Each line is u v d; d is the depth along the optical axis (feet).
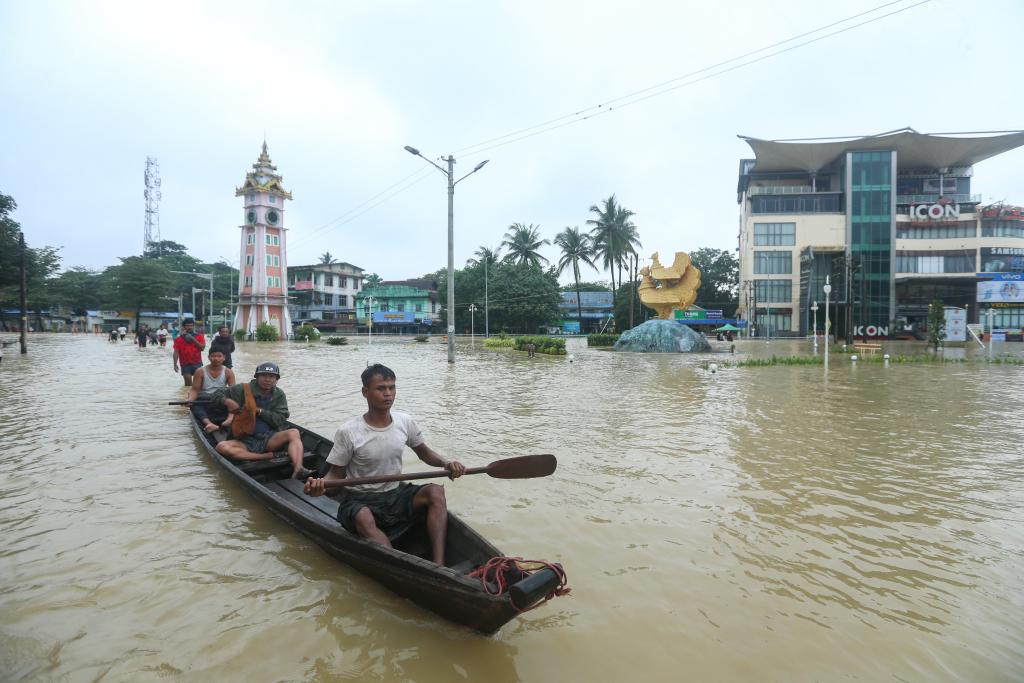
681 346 99.14
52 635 9.71
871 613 10.50
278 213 172.86
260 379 19.72
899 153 167.53
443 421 28.12
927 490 17.31
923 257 165.58
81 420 27.55
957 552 13.04
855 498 16.56
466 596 9.36
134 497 16.35
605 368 62.54
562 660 9.16
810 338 161.68
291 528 14.15
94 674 8.73
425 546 12.26
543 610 10.61
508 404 33.94
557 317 201.57
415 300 234.38
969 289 163.43
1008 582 11.66
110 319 215.31
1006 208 159.63
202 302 242.99
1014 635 9.81
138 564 12.29
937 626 10.08
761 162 173.58
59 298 199.82
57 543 13.26
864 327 161.68
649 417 29.43
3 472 18.70
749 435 24.94
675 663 9.07
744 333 177.88
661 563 12.41
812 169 176.24
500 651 9.41
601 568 12.17
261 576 11.84
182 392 37.35
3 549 12.91
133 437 23.84
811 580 11.72
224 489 17.10
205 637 9.73
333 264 251.80
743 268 184.65
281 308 176.45
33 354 77.82
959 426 27.25
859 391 40.88
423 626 10.13
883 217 161.17
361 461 12.66
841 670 8.89
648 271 118.21
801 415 30.25
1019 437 24.72
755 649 9.42
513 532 13.96
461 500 16.20
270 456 17.90
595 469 19.44
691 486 17.58
